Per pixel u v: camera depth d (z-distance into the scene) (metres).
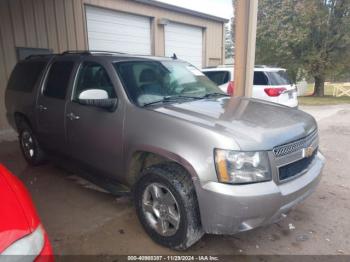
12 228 1.71
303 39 19.11
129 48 11.34
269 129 2.70
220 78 8.52
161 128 2.82
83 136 3.70
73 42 9.35
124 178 3.32
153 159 3.17
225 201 2.39
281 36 19.61
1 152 6.19
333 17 19.17
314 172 3.01
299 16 19.11
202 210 2.53
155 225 2.96
